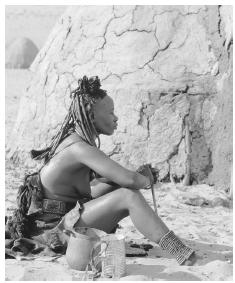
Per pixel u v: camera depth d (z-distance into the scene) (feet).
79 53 26.43
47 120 26.66
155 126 24.14
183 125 24.00
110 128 14.79
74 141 14.26
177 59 24.70
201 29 24.79
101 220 13.94
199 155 23.90
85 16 26.99
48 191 14.56
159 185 23.65
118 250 12.85
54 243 14.20
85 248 13.14
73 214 13.97
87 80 14.51
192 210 20.27
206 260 14.26
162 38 24.97
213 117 24.00
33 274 12.82
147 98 24.30
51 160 14.53
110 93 24.84
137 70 24.86
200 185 23.59
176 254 13.64
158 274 13.07
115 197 13.78
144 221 13.61
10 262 13.73
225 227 17.93
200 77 24.44
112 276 12.82
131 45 25.18
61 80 26.61
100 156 13.96
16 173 25.41
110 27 25.88
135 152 24.20
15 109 48.62
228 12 23.91
